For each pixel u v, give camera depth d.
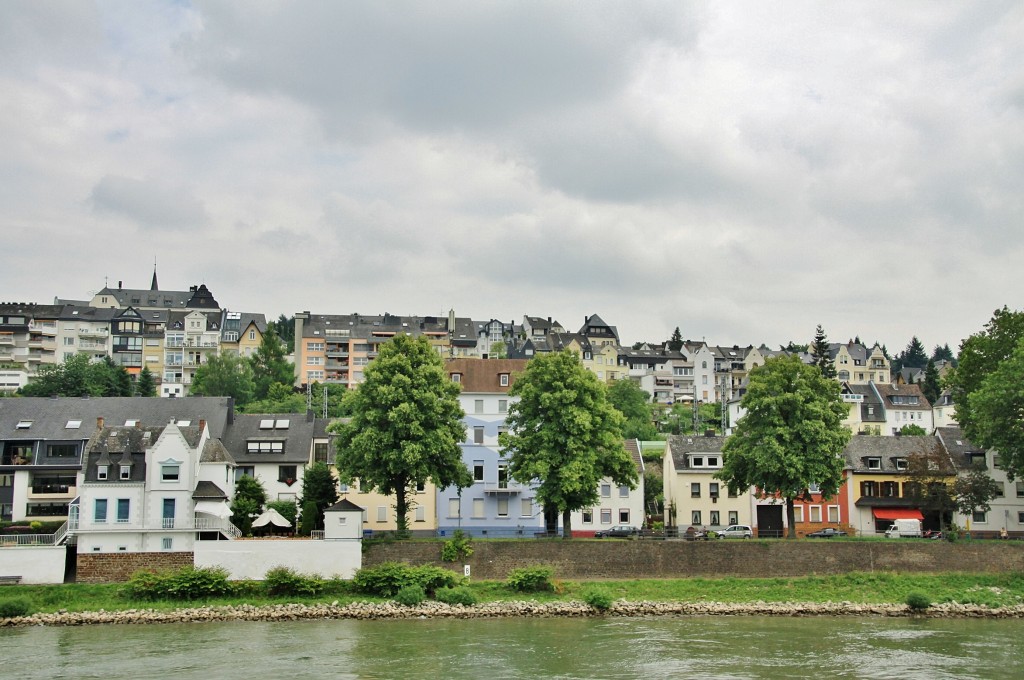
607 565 80.94
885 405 181.88
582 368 85.38
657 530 98.44
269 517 80.75
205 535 80.69
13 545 75.81
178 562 76.88
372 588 75.94
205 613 70.88
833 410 88.50
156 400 97.19
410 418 79.81
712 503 106.88
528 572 77.25
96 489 79.31
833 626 70.31
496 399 98.25
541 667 56.38
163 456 80.44
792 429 85.88
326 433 96.94
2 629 67.44
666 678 54.09
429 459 81.00
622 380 167.62
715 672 55.69
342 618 71.44
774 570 82.00
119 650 60.44
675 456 108.88
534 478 90.12
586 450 82.38
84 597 73.25
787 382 87.25
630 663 57.62
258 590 75.25
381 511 95.31
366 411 81.25
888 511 103.75
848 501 105.38
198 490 81.44
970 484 92.56
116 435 82.50
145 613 70.38
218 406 97.25
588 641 63.84
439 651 60.44
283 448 94.19
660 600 76.31
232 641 63.31
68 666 56.09
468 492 96.38
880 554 82.94
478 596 75.81
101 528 78.69
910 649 62.34
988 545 83.44
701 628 68.94
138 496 79.75
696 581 80.38
